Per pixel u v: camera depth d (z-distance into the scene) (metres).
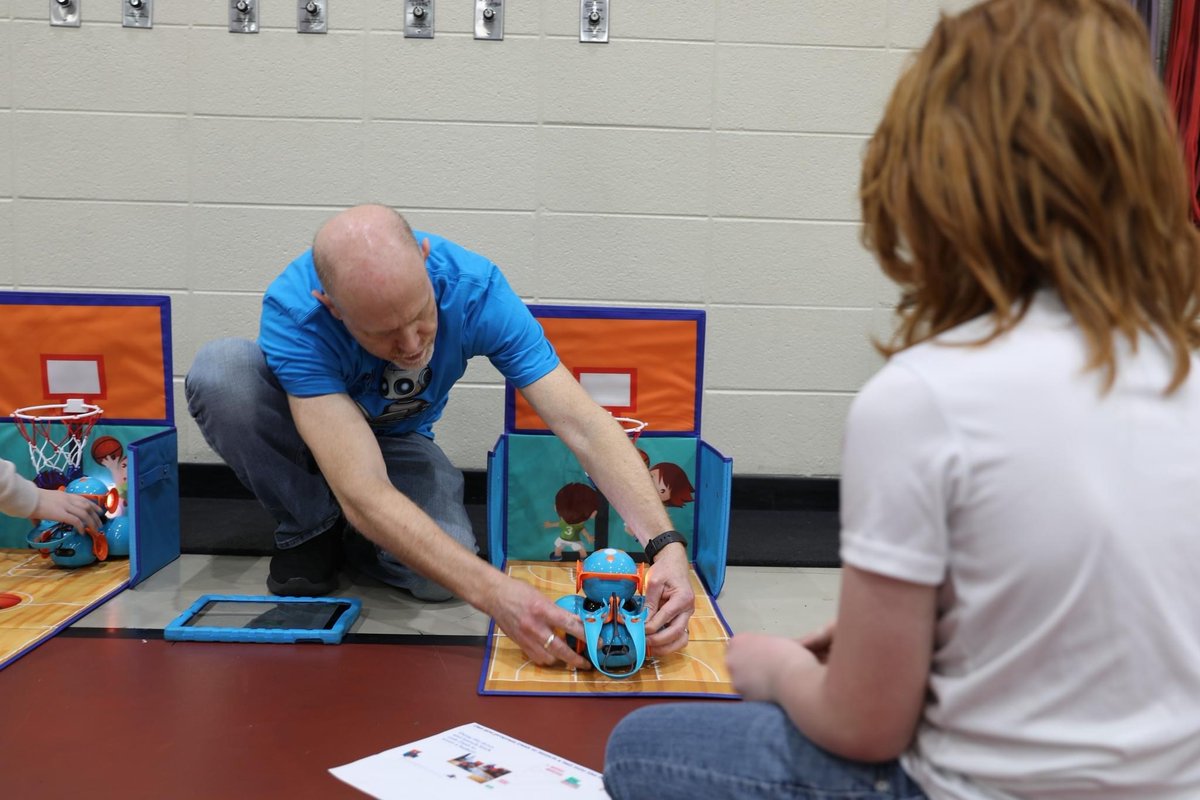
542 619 1.49
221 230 2.66
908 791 0.69
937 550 0.61
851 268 2.76
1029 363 0.61
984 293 0.65
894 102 0.68
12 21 2.55
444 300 1.71
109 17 2.56
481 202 2.68
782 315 2.77
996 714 0.63
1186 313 0.67
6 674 1.47
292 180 2.65
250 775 1.18
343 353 1.66
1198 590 0.61
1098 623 0.59
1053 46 0.61
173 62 2.59
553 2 2.60
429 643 1.66
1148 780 0.60
